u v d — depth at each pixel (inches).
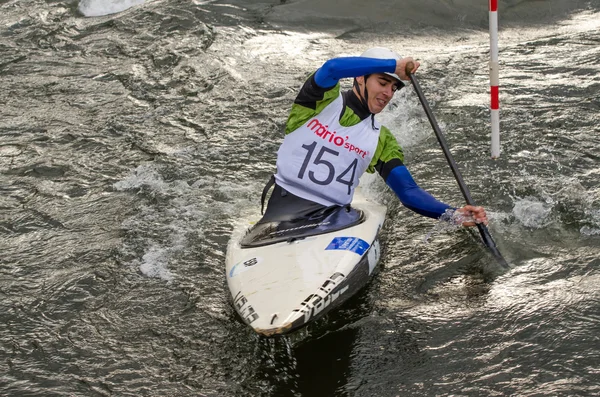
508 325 189.3
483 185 267.7
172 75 407.8
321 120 210.4
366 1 500.1
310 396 169.8
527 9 494.9
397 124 325.4
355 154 212.5
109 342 194.2
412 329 190.7
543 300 198.4
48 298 215.5
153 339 194.7
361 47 441.1
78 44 468.1
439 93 358.6
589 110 326.6
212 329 197.5
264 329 171.6
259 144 319.0
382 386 171.0
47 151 322.7
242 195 275.0
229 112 355.9
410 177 217.6
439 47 435.2
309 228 209.3
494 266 217.3
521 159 284.2
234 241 217.5
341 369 177.9
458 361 177.5
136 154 315.9
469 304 199.8
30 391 175.9
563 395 163.3
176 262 231.9
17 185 292.5
